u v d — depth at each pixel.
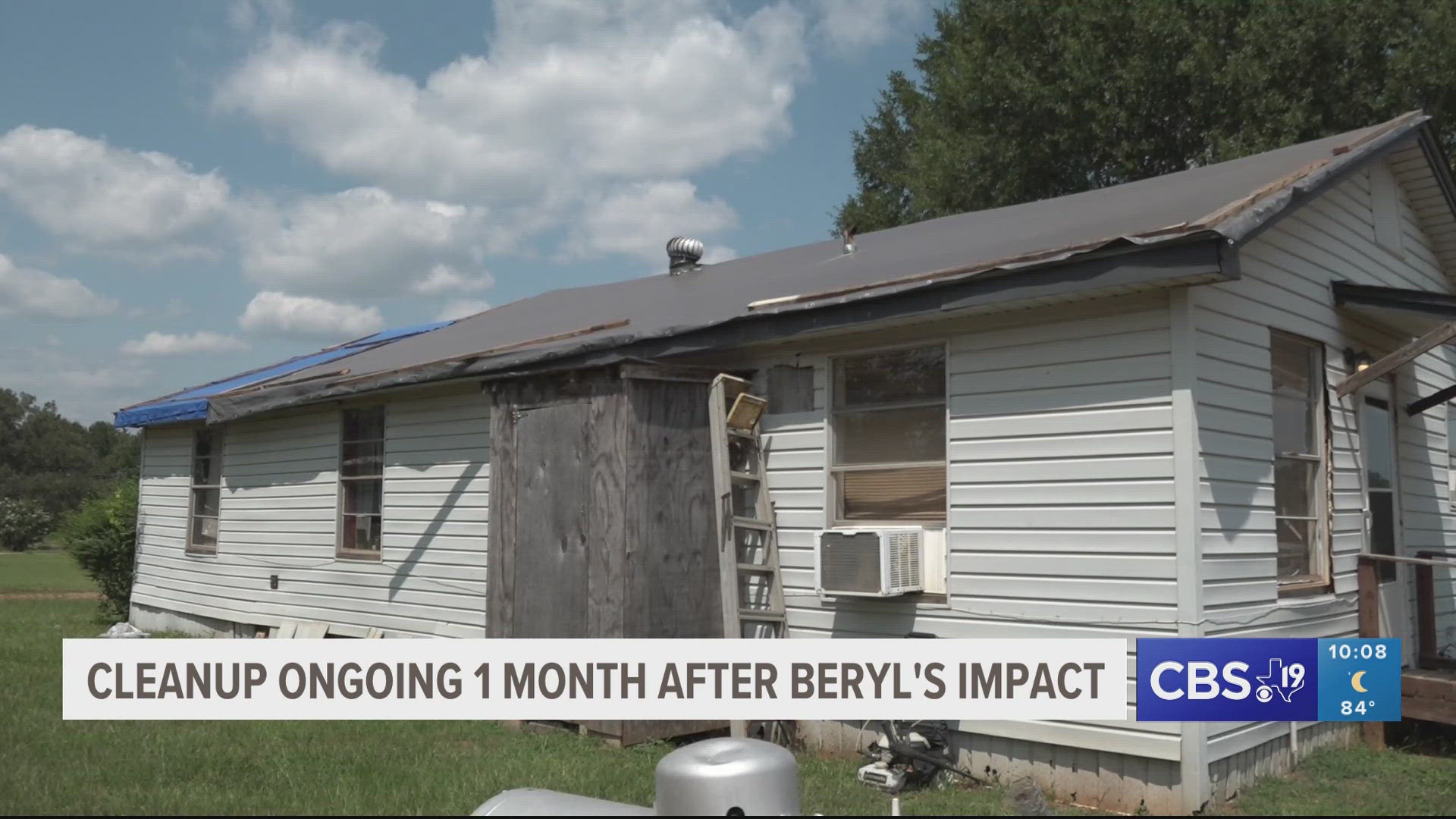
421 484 11.29
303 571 12.86
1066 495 6.88
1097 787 6.66
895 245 10.41
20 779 6.68
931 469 7.67
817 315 7.75
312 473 12.89
